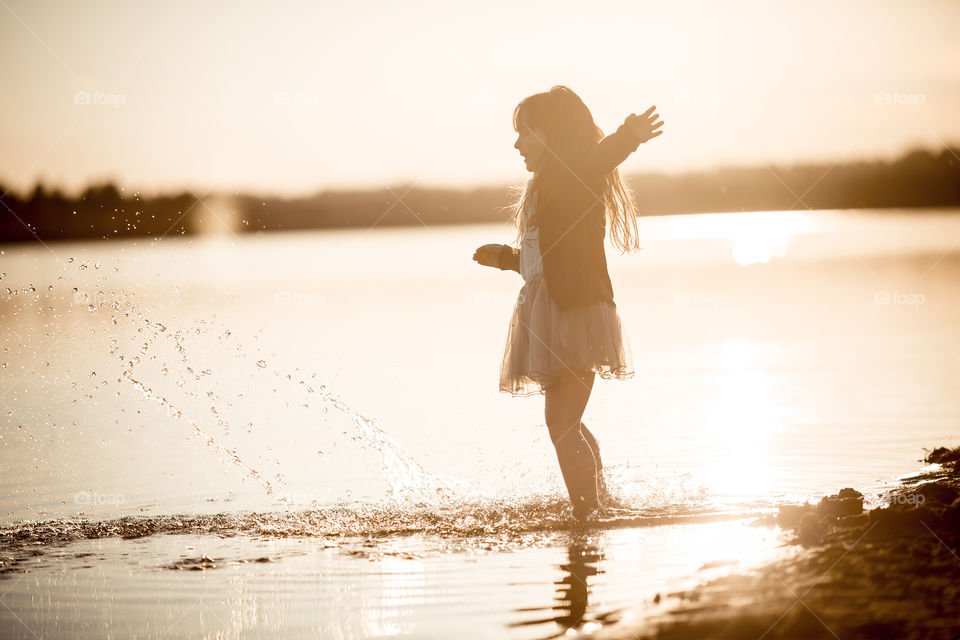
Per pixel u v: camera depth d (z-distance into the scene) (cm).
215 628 309
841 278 2069
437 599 331
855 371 893
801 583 301
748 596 296
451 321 1443
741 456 555
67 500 499
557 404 466
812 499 447
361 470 562
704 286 2012
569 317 461
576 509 449
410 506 477
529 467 557
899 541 334
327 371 987
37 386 908
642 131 452
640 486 493
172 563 387
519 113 486
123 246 4206
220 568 379
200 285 2273
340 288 2144
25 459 602
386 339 1243
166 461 593
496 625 302
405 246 4819
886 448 565
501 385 500
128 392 871
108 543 420
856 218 6500
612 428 660
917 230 4012
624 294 1872
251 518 459
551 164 472
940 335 1134
